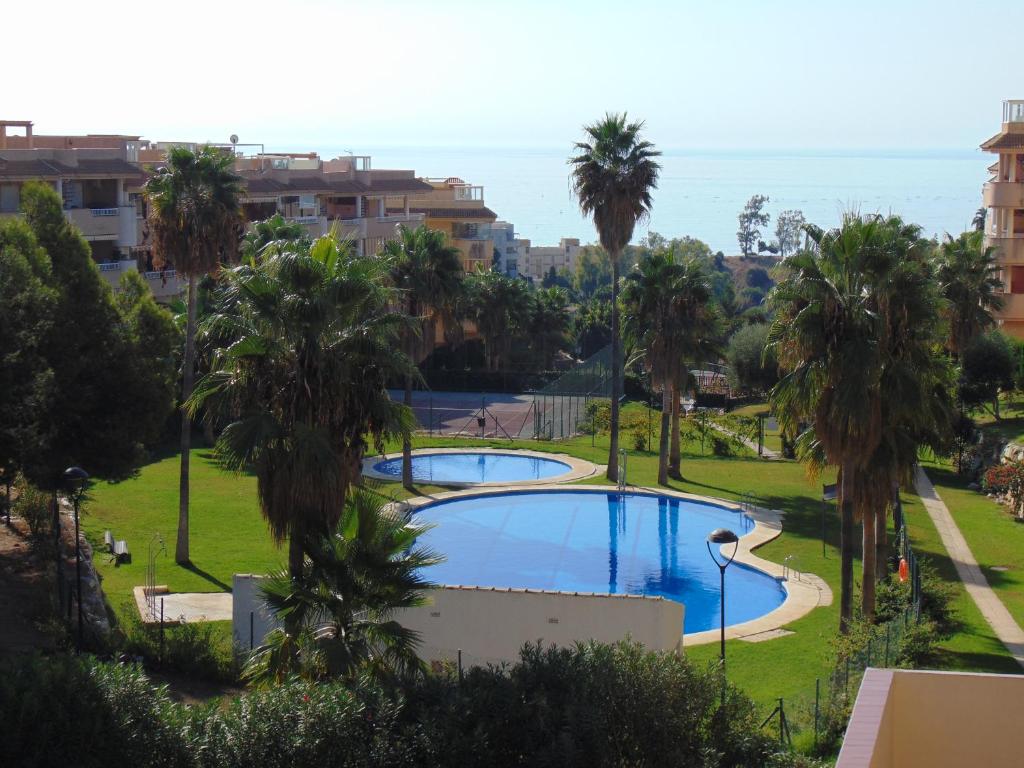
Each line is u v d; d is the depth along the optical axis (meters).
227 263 42.00
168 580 33.78
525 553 42.56
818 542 42.06
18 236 31.20
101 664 16.72
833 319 27.25
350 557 20.48
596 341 104.81
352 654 19.92
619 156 49.53
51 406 29.83
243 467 22.73
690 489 50.81
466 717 17.00
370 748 16.48
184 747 15.87
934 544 40.25
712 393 81.00
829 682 23.91
